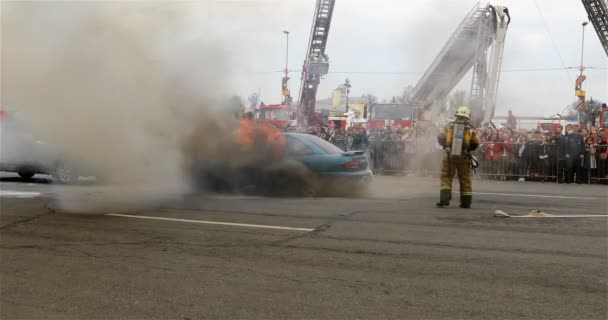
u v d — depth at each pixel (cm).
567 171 1398
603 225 674
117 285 425
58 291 412
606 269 467
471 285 423
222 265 479
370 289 413
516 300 388
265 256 509
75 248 541
